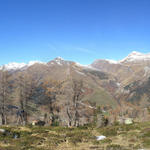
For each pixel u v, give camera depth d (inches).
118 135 1006.4
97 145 761.0
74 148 709.9
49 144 765.3
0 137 822.5
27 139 829.8
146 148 652.7
